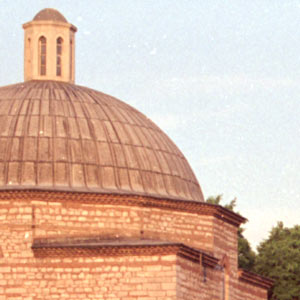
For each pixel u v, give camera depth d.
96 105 55.22
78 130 53.25
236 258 56.81
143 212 51.81
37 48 57.97
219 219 55.00
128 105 57.66
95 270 49.00
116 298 48.81
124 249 48.91
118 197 51.12
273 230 79.88
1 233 49.62
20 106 53.78
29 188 49.97
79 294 48.94
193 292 50.47
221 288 54.47
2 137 52.31
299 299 76.00
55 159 51.97
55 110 53.75
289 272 75.62
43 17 58.22
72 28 58.75
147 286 48.78
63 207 50.34
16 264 49.34
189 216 53.66
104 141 53.44
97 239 50.69
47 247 49.06
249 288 58.31
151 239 51.94
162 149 55.72
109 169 52.69
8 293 49.19
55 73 57.84
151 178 53.88
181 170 56.06
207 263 52.06
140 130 55.53
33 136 52.44
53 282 49.06
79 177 51.91
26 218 49.78
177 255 48.88
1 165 51.53
